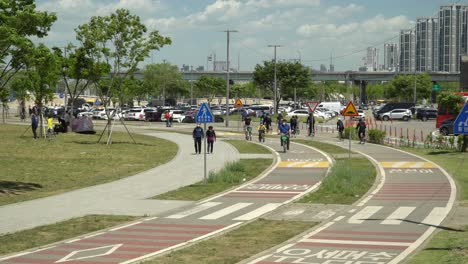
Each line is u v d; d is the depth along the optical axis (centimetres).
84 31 5222
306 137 6581
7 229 1939
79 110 11594
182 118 9906
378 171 3500
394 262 1431
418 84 16150
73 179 3247
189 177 3309
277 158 4297
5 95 2889
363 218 2084
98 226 1984
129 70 5272
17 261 1505
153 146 5256
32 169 3591
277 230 1892
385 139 6228
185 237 1797
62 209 2327
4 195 2666
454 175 3309
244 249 1623
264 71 13162
